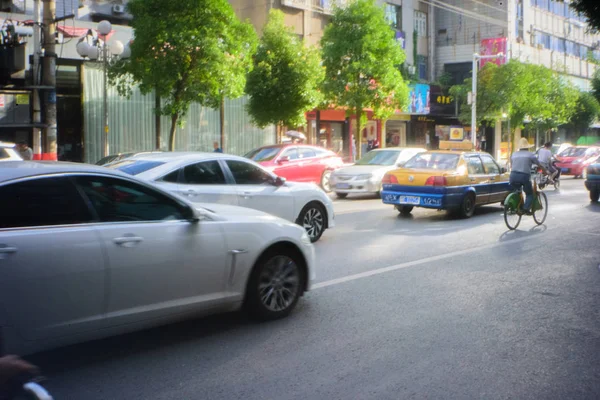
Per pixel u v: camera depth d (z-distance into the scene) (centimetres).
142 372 460
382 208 1595
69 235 440
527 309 640
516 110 3784
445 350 514
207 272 522
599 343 536
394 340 538
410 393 425
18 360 222
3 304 407
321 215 1050
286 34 2364
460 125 4088
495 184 1473
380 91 2588
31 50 2022
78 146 2200
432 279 773
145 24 1725
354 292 703
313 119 3105
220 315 607
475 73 3200
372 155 1962
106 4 2473
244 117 2688
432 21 4131
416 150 1969
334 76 2644
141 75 1805
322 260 890
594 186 1750
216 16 1777
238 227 549
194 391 426
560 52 4988
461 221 1335
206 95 1838
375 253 948
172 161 873
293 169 1877
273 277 588
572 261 895
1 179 429
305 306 643
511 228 1203
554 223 1312
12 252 411
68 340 443
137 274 474
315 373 461
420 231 1184
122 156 1357
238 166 935
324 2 3141
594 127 5412
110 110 2256
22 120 2036
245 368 470
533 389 434
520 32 4369
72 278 438
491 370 470
